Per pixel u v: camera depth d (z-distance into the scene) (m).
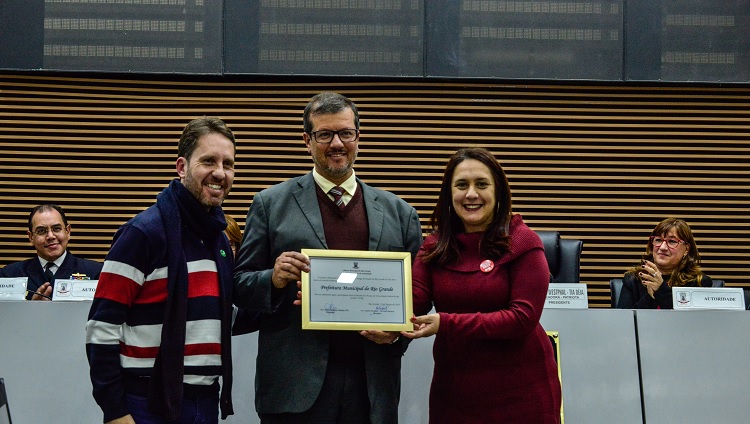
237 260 3.42
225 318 3.12
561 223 6.91
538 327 3.29
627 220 6.99
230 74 6.88
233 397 3.94
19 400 3.84
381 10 6.97
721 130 7.07
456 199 3.29
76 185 6.82
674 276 5.10
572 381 4.01
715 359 4.07
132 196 6.86
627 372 4.04
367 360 3.25
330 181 3.43
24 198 6.78
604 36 6.98
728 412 4.02
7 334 3.90
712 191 7.01
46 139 6.86
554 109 7.03
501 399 3.17
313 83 7.01
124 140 6.88
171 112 6.94
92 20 6.87
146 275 3.03
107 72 6.84
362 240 3.38
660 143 7.05
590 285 6.87
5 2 6.82
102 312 2.95
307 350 3.24
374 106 6.95
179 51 6.88
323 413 3.22
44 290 4.67
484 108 7.00
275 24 6.93
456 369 3.23
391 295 3.20
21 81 6.88
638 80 6.94
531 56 6.96
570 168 6.96
